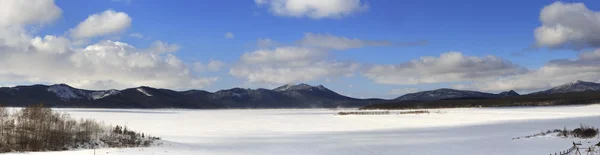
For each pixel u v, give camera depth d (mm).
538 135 57094
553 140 50750
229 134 76875
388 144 55688
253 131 84312
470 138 60594
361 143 57688
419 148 50125
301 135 73375
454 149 48062
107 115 156125
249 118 144875
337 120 122000
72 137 56531
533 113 130375
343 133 76500
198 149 51938
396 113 156375
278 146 55375
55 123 58969
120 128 69688
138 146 54594
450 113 145375
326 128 90812
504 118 110500
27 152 48156
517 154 41625
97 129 62781
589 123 83438
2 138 52000
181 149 51812
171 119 135500
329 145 55812
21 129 55719
